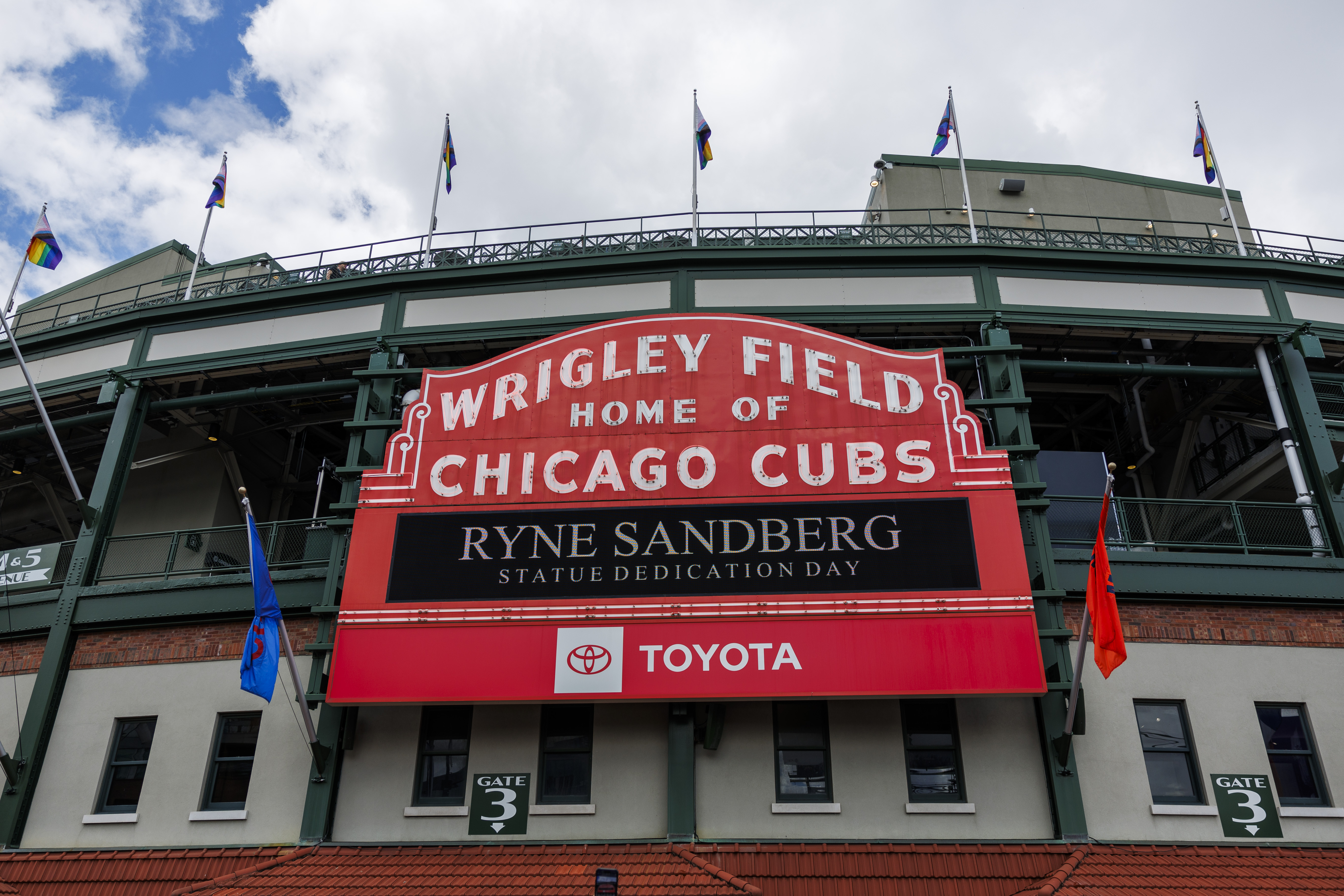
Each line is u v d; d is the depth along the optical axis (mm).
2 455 25766
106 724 18031
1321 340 19656
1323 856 14867
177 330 21656
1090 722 16062
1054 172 27922
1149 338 19797
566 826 15891
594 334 18594
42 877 16281
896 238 20266
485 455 17797
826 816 15648
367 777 16562
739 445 17375
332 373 21828
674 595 16328
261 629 15656
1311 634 16922
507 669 16094
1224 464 23500
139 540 23438
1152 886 13703
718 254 19719
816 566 16297
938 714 16375
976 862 14750
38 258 23234
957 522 16422
